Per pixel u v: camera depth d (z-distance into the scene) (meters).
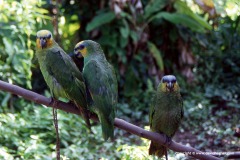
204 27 12.90
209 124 11.36
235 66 13.57
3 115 9.66
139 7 12.41
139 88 12.72
